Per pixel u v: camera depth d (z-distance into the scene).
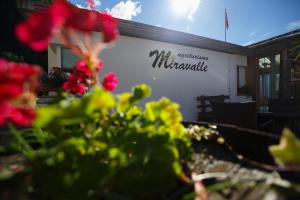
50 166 0.65
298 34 8.00
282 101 4.80
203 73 8.12
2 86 0.53
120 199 0.58
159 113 0.89
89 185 0.62
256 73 9.51
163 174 0.72
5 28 4.87
